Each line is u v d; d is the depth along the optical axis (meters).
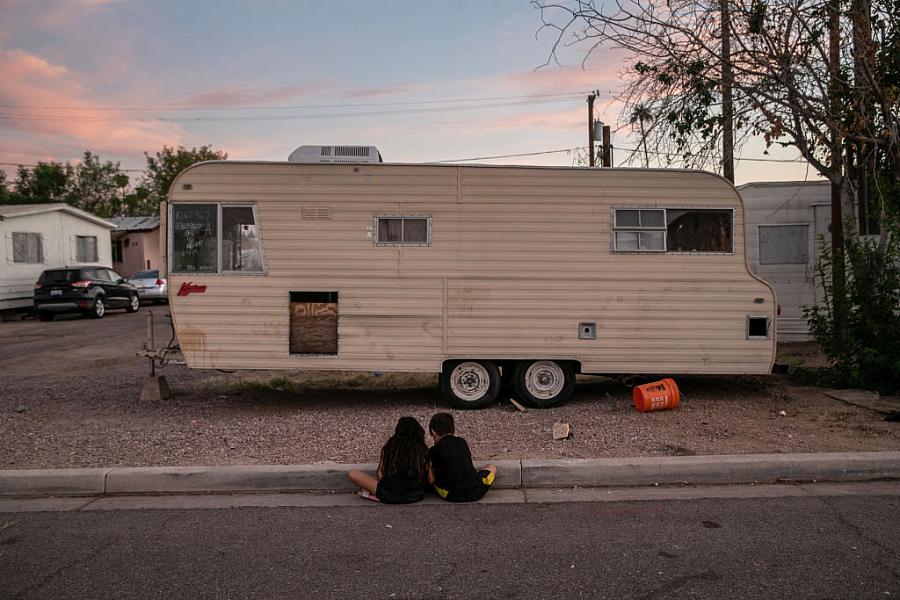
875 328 8.77
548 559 4.26
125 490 5.71
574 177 8.41
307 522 4.96
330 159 8.53
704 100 9.41
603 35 9.39
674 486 5.74
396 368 8.41
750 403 8.47
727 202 8.48
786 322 13.31
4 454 6.44
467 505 5.31
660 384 8.22
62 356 13.53
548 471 5.77
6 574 4.12
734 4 9.16
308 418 7.95
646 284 8.46
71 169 50.75
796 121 9.32
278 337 8.38
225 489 5.73
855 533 4.60
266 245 8.34
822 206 13.03
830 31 9.13
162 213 8.35
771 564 4.13
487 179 8.39
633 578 3.97
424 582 3.96
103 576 4.08
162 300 28.22
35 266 22.59
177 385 10.13
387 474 5.36
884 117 8.78
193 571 4.14
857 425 7.25
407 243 8.38
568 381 8.55
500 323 8.42
